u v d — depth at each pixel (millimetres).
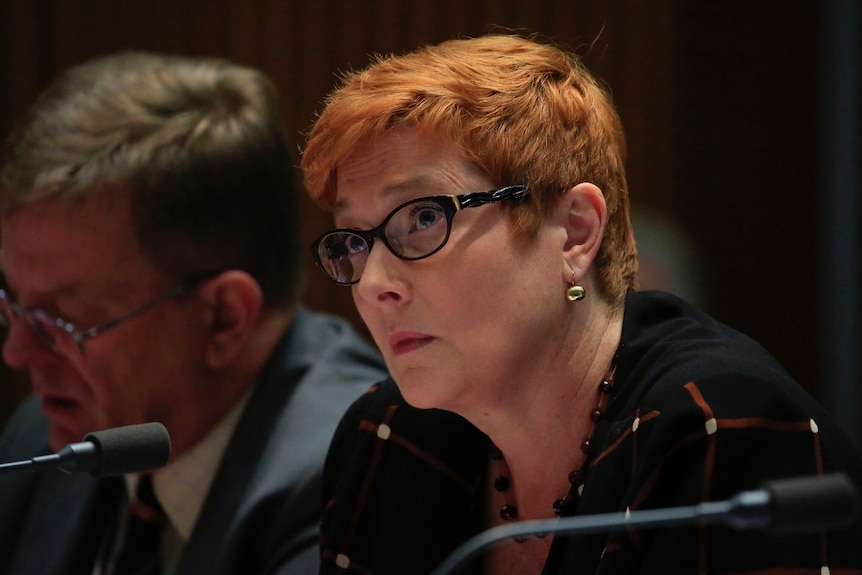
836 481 4109
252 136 8641
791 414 5695
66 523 8969
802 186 18266
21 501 9250
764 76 18266
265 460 8227
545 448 6438
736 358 5973
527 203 6020
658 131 18328
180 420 8562
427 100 5973
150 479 8656
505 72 6168
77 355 8297
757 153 18312
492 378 6105
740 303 18344
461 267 5934
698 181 18359
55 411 8516
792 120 18266
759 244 18328
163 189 8242
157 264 8312
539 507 6570
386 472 6980
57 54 18516
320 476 8031
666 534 5539
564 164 6160
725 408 5660
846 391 16891
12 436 9750
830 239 17312
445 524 6789
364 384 8742
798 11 18188
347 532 6969
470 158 5969
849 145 16859
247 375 8711
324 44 18531
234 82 8852
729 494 5539
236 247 8531
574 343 6281
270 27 18547
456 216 5926
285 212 8844
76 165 8203
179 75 8781
